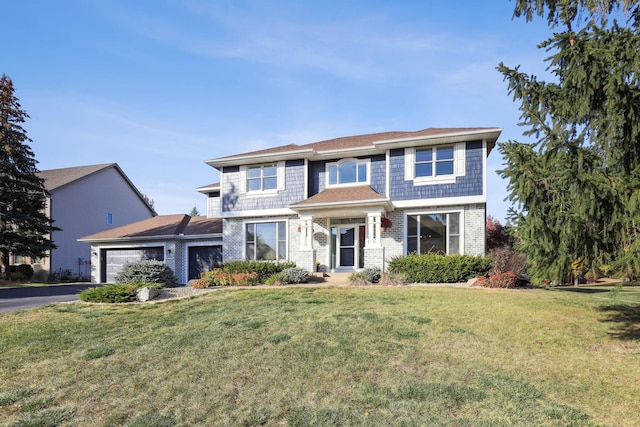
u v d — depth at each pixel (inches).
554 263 220.1
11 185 856.9
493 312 328.5
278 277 560.4
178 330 283.1
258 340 252.1
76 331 284.5
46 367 211.0
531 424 147.4
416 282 548.7
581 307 354.0
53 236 1023.0
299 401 167.6
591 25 219.6
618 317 315.3
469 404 164.2
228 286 549.6
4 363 217.3
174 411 159.5
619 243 213.5
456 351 232.2
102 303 410.3
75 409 162.2
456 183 597.9
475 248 585.3
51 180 1114.7
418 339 253.6
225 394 175.2
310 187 701.3
